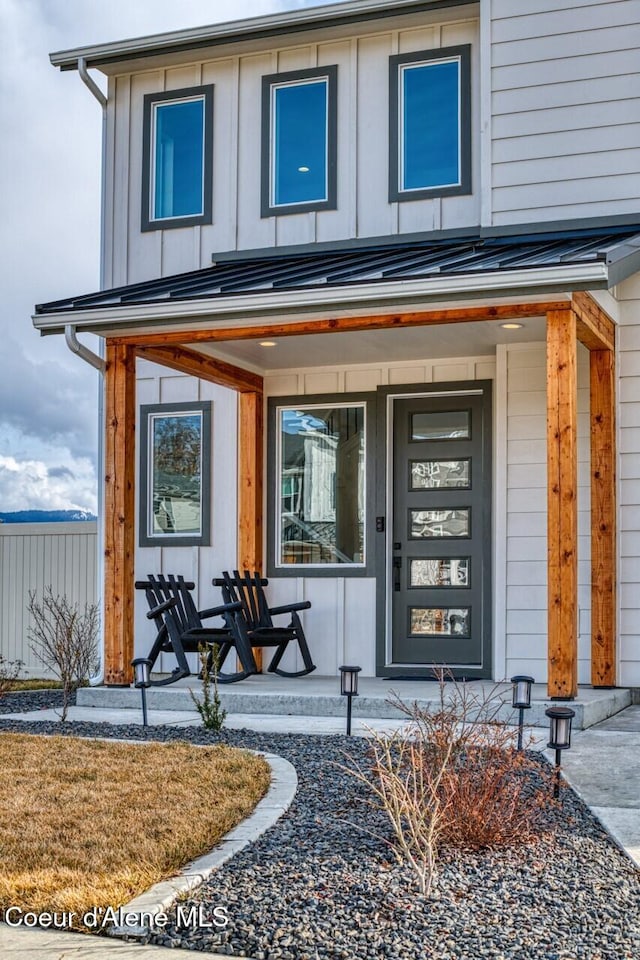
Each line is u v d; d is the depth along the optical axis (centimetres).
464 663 1061
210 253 1136
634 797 587
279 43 1113
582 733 774
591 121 977
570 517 802
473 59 1058
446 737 557
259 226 1121
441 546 1076
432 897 423
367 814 543
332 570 1099
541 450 1011
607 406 952
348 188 1091
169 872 450
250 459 1118
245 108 1136
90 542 1308
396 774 521
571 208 977
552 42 992
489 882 441
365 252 1055
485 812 502
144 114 1170
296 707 874
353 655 1084
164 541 1147
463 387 1063
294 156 1119
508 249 920
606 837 512
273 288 846
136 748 700
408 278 803
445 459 1080
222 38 1116
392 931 388
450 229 1045
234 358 1059
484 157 1005
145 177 1164
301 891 429
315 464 1120
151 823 517
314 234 1100
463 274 786
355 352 1039
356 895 425
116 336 942
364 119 1093
